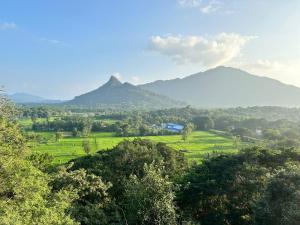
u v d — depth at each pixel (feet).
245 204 126.31
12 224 60.03
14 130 106.01
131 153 154.81
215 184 131.85
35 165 136.15
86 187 113.80
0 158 83.20
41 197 84.89
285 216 92.53
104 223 104.99
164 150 170.91
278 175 104.68
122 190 134.10
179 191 135.03
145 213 99.86
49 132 602.44
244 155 145.48
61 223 74.33
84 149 382.01
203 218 133.28
